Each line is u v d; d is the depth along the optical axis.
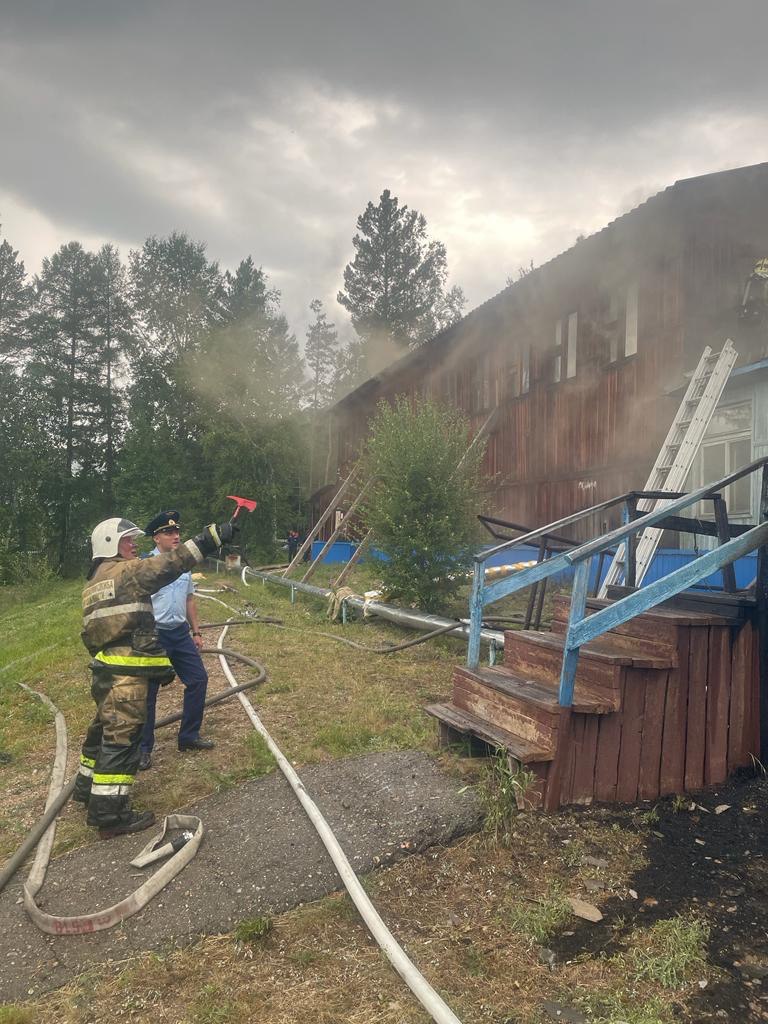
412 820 3.53
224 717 5.71
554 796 3.63
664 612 4.35
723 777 4.07
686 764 3.97
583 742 3.73
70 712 6.16
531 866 3.25
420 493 9.89
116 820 3.64
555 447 14.28
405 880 3.16
